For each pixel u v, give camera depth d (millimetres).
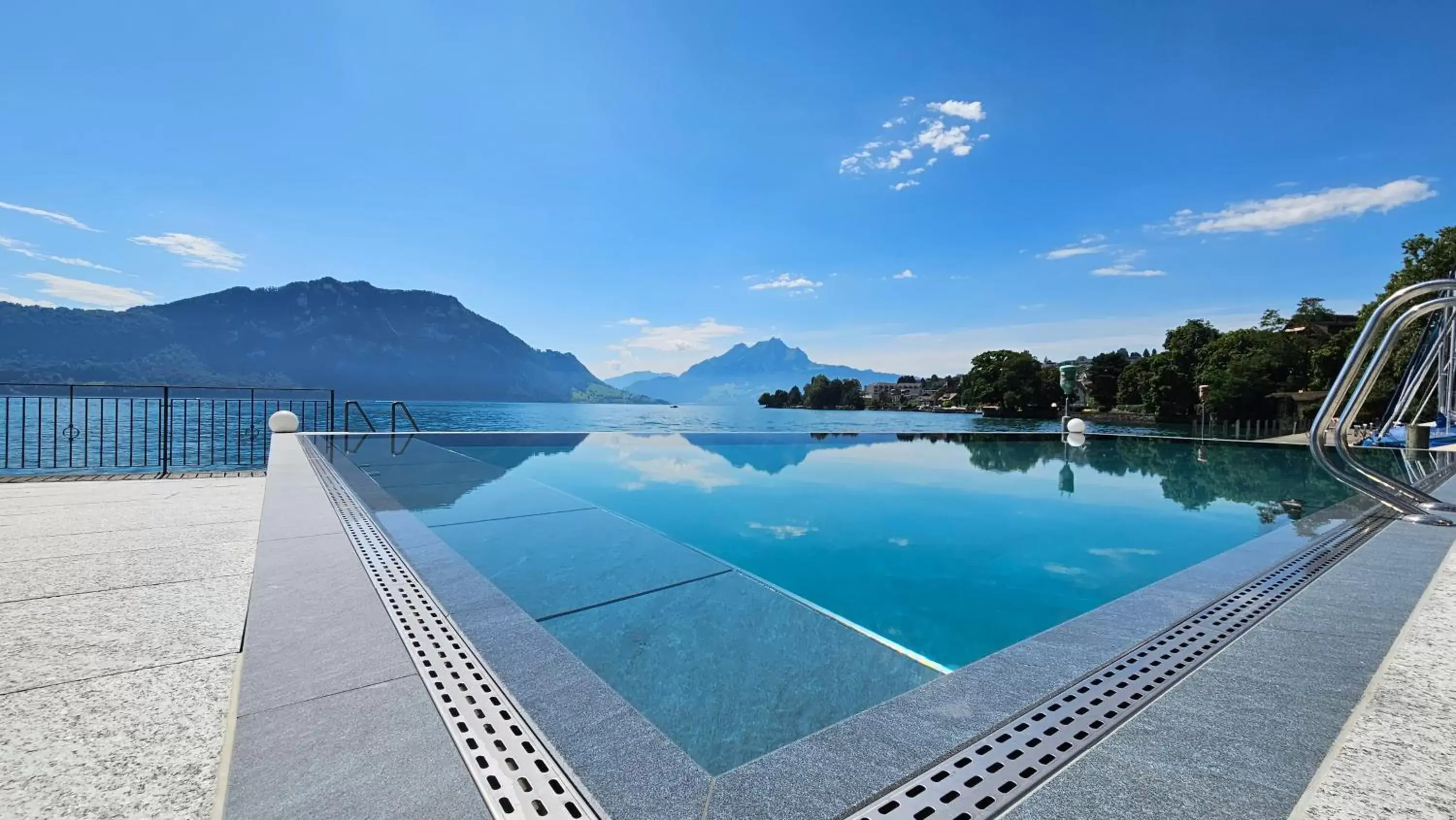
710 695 1470
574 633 1857
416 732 1116
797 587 2816
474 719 1165
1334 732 1135
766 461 7586
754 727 1321
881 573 3055
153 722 1227
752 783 987
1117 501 5066
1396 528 2975
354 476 4418
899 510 4672
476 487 4199
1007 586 2840
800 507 4785
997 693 1310
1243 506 4832
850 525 4152
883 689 1519
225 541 2814
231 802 901
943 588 2809
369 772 984
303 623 1641
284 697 1235
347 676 1334
